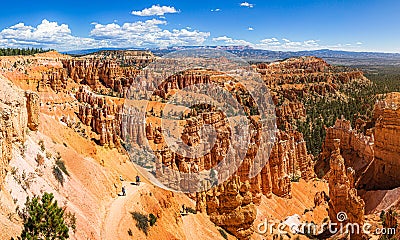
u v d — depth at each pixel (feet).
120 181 178.19
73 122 262.06
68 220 114.52
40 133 154.10
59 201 121.49
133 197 159.02
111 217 139.23
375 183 282.97
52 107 283.18
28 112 146.72
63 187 131.95
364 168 320.09
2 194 97.66
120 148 227.40
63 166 144.25
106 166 189.47
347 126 373.81
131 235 132.98
